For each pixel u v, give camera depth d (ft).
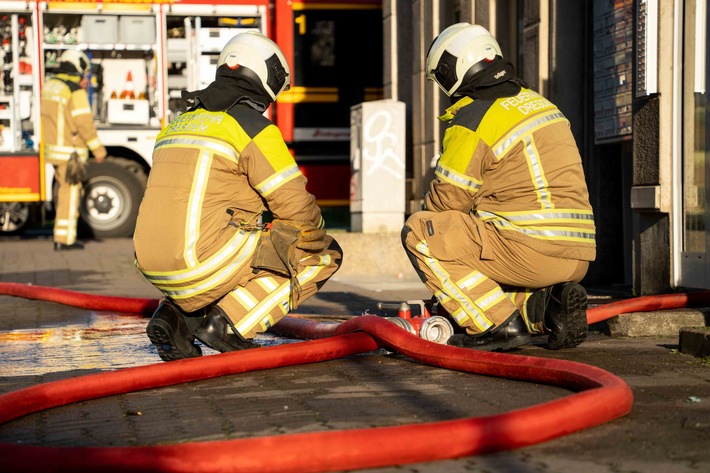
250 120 24.61
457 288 25.40
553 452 16.29
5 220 75.77
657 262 35.17
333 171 73.05
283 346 24.53
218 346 24.70
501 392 20.99
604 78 40.98
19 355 28.53
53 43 72.95
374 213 53.47
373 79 73.36
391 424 18.35
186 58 74.33
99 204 74.64
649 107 34.88
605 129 41.06
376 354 26.61
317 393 21.45
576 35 43.19
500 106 25.13
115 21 73.46
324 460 15.19
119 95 74.13
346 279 49.93
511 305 25.53
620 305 29.60
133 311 38.17
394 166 53.57
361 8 73.05
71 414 20.08
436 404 19.97
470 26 25.80
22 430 18.83
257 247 24.75
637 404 19.62
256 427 18.38
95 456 14.98
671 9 34.12
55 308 40.24
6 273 53.21
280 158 24.49
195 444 15.24
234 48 25.26
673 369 23.44
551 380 21.06
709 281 33.01
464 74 25.40
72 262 58.13
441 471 15.35
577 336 25.46
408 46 62.85
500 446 16.15
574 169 25.30
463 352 23.16
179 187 24.20
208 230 24.16
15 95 72.64
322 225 26.12
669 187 34.42
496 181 25.07
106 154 72.18
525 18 45.37
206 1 73.67
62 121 64.23
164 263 24.12
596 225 43.29
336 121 73.10
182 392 22.00
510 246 24.86
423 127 58.44
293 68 72.69
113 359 27.71
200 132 24.49
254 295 24.94
